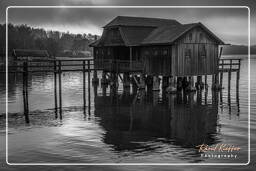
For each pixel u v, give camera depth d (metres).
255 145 18.27
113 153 16.94
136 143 18.72
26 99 32.62
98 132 21.23
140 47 41.66
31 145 18.47
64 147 18.05
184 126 22.84
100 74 79.19
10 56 88.81
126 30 43.22
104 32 47.94
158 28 43.88
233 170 14.70
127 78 44.84
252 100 34.53
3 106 31.19
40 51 89.94
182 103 32.25
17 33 131.50
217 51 41.19
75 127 22.62
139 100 34.19
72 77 69.06
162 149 17.58
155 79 40.22
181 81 42.16
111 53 46.69
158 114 27.03
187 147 17.94
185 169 14.80
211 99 34.91
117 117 25.94
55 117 26.09
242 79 63.03
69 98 36.41
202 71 39.91
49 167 15.09
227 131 21.41
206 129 21.94
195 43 38.84
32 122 24.30
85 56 174.25
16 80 59.16
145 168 14.92
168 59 37.56
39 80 59.47
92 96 37.72
